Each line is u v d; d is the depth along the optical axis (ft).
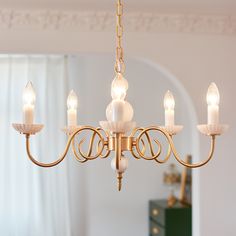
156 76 15.14
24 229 13.99
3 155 13.94
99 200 14.53
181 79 10.35
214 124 4.88
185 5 9.70
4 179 13.87
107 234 14.53
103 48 10.09
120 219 14.61
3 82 14.29
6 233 13.82
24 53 10.02
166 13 10.16
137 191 14.75
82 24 10.05
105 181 14.57
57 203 14.16
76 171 14.53
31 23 9.95
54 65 14.53
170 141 5.16
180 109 15.34
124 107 4.72
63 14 9.95
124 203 14.65
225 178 10.41
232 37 10.59
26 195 14.05
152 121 15.01
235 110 10.51
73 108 6.12
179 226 13.21
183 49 10.39
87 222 14.51
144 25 10.21
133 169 14.79
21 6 9.68
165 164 15.01
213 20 10.36
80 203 14.55
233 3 9.61
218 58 10.50
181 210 13.25
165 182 14.37
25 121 4.80
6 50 9.88
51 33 10.02
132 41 10.22
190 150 14.39
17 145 14.10
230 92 10.51
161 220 13.42
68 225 14.11
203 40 10.47
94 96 14.62
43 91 14.38
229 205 10.38
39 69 14.47
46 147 14.16
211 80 10.46
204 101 10.40
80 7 9.77
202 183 10.36
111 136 5.27
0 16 9.80
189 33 10.42
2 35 9.89
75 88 14.79
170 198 13.99
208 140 10.37
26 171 14.08
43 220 13.97
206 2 9.53
